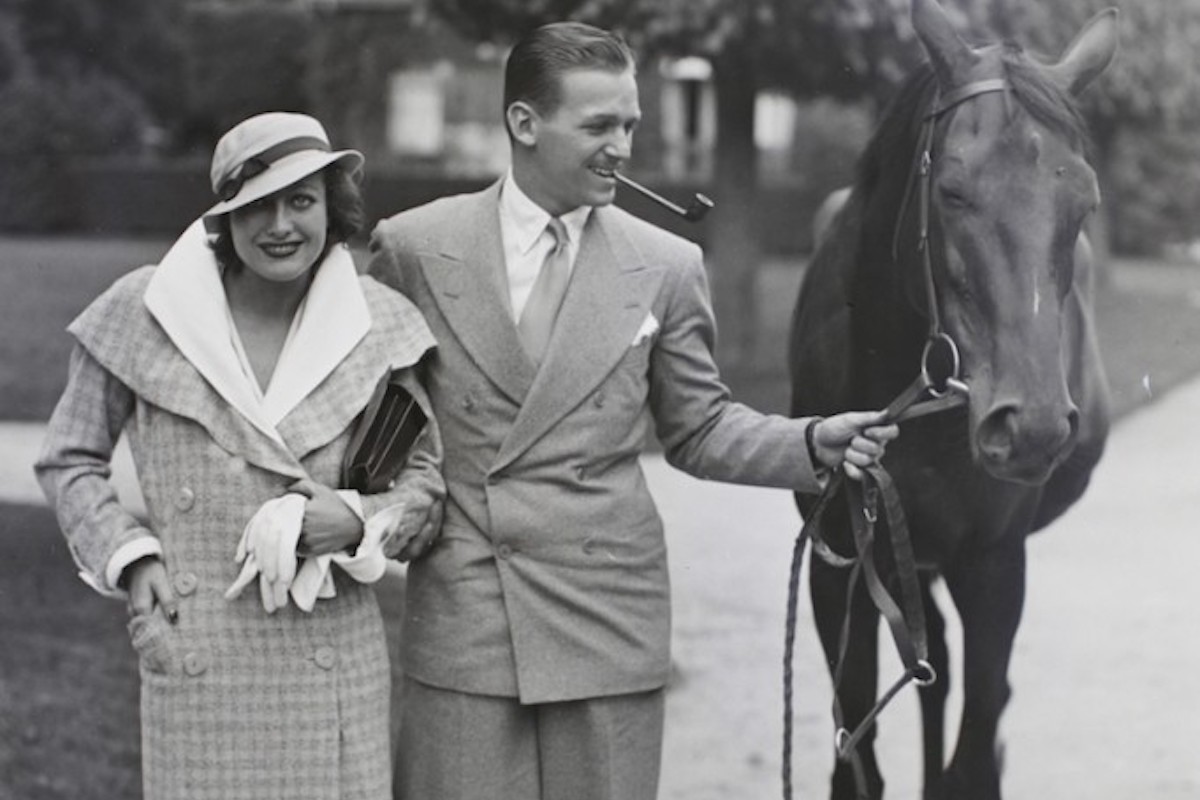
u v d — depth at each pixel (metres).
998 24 10.80
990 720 3.79
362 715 2.99
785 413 10.38
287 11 29.38
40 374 12.73
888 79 10.90
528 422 3.11
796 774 5.05
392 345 3.04
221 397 2.93
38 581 7.20
